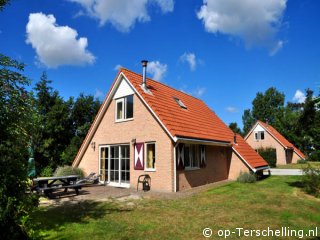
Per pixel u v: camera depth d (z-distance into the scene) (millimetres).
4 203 5145
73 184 14500
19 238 5426
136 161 16141
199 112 21172
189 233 7578
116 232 7652
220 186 16656
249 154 21844
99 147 18844
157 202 11672
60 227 8109
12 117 5832
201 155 17453
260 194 13625
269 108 71125
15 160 5500
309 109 15250
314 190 13555
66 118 28609
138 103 16438
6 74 6160
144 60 17375
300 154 49219
